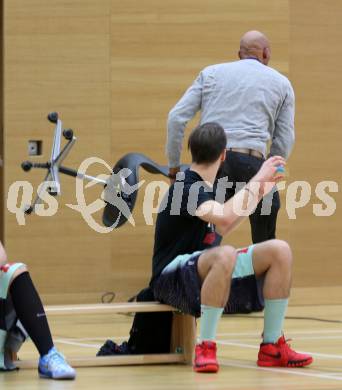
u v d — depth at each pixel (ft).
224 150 39.75
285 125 49.78
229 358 43.78
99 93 69.26
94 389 34.40
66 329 57.77
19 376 37.52
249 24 71.00
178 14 70.13
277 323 40.24
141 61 69.77
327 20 72.33
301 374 38.14
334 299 72.43
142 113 69.77
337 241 72.54
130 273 69.46
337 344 49.11
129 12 69.56
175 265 39.60
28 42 68.54
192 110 49.14
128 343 42.80
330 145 72.38
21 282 37.32
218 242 42.65
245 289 40.09
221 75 49.06
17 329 38.60
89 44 69.10
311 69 72.13
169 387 34.81
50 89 68.69
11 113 68.23
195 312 39.52
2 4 70.59
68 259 68.80
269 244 39.55
